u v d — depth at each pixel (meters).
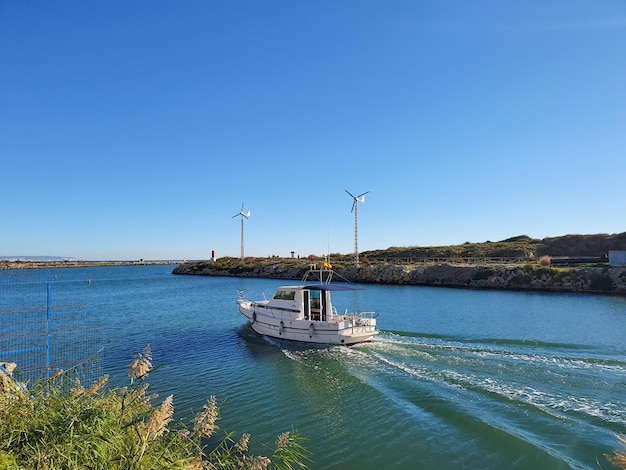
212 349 20.72
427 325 26.20
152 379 15.55
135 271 166.25
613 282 45.34
